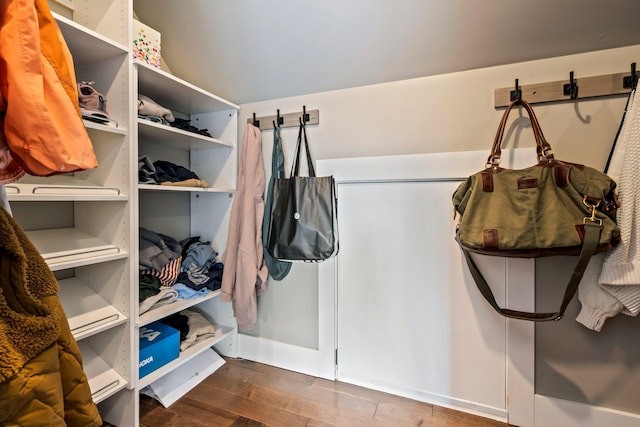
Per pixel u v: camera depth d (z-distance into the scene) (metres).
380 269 1.49
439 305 1.39
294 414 1.32
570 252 0.97
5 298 0.58
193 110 1.81
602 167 1.16
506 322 1.27
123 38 1.16
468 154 1.32
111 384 1.16
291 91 1.67
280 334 1.75
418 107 1.43
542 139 1.12
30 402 0.58
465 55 1.29
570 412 1.21
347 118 1.57
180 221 1.89
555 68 1.21
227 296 1.63
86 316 1.12
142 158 1.35
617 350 1.16
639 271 0.95
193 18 1.43
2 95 0.55
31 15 0.57
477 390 1.33
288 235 1.49
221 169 1.83
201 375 1.61
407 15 1.20
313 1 1.22
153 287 1.40
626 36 1.10
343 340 1.57
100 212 1.25
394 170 1.45
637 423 1.13
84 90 1.12
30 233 1.14
